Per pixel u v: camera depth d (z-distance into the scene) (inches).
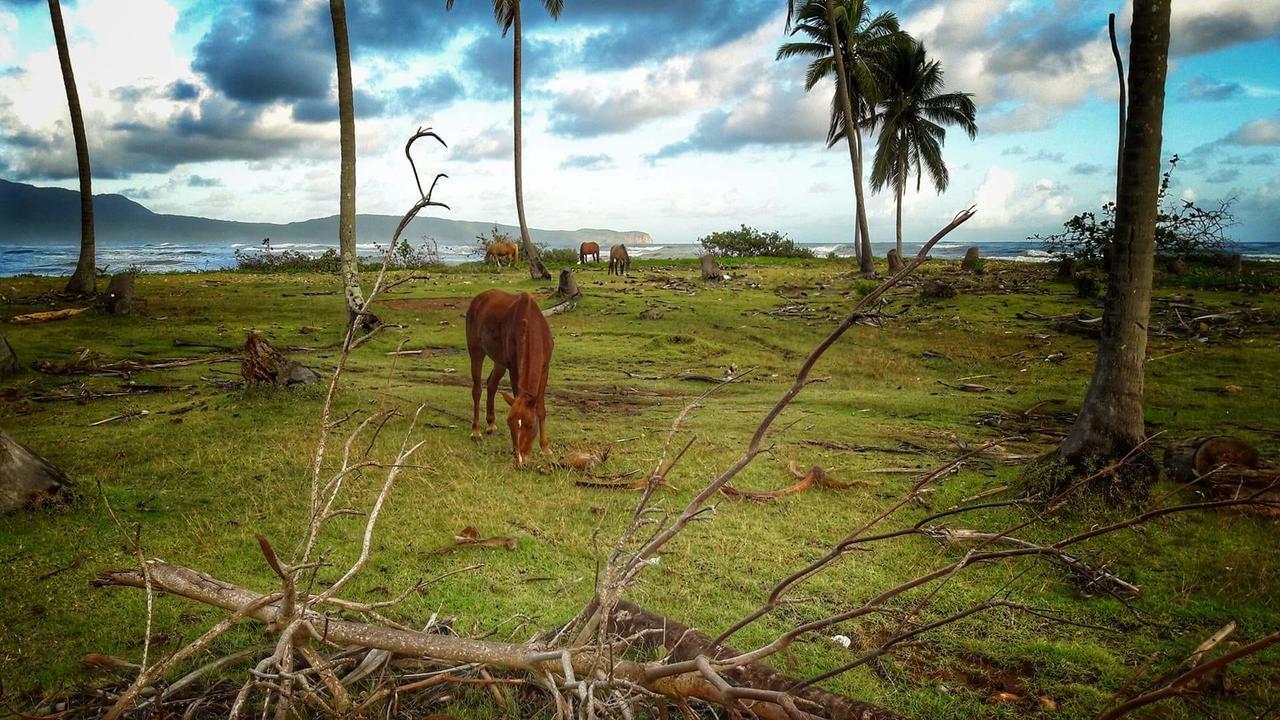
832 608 205.2
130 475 291.6
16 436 339.3
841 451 368.2
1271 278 1093.8
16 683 152.3
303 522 251.6
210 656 162.2
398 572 218.7
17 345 574.2
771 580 223.1
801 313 912.3
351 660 134.8
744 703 108.6
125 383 462.6
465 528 249.9
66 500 257.8
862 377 601.0
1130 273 280.5
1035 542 252.4
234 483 286.4
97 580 137.9
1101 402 288.4
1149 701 78.4
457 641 117.9
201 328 705.0
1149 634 194.9
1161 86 274.2
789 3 1170.0
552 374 587.5
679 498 294.8
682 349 706.2
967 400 501.4
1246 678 171.5
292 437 347.9
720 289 1154.0
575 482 310.5
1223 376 549.0
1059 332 780.0
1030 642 189.5
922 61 1713.8
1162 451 353.7
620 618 170.1
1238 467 284.2
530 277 1298.0
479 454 344.8
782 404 94.2
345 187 664.4
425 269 1453.0
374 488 288.2
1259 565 229.3
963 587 220.4
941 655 183.8
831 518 278.5
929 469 337.1
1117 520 265.3
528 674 143.3
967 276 1309.1
